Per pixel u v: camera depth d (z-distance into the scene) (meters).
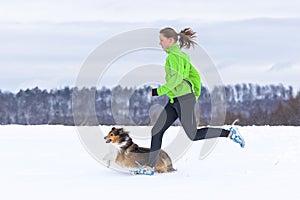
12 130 13.52
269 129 13.74
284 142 10.48
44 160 7.88
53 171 6.84
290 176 6.38
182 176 6.48
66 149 9.37
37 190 5.45
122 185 5.79
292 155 8.50
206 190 5.43
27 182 5.96
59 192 5.33
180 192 5.32
